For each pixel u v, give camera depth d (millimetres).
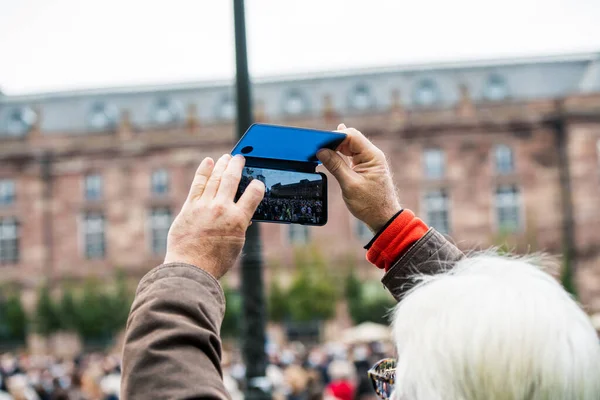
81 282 51688
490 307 1396
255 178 2045
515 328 1363
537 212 50531
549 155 51031
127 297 48000
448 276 1553
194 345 1527
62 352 48312
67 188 52719
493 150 51375
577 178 50438
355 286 46812
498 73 58094
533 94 57125
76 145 52781
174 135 52750
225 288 44500
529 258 1780
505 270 1555
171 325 1544
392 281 1952
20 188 52750
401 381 1430
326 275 46844
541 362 1337
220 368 1600
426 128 51812
